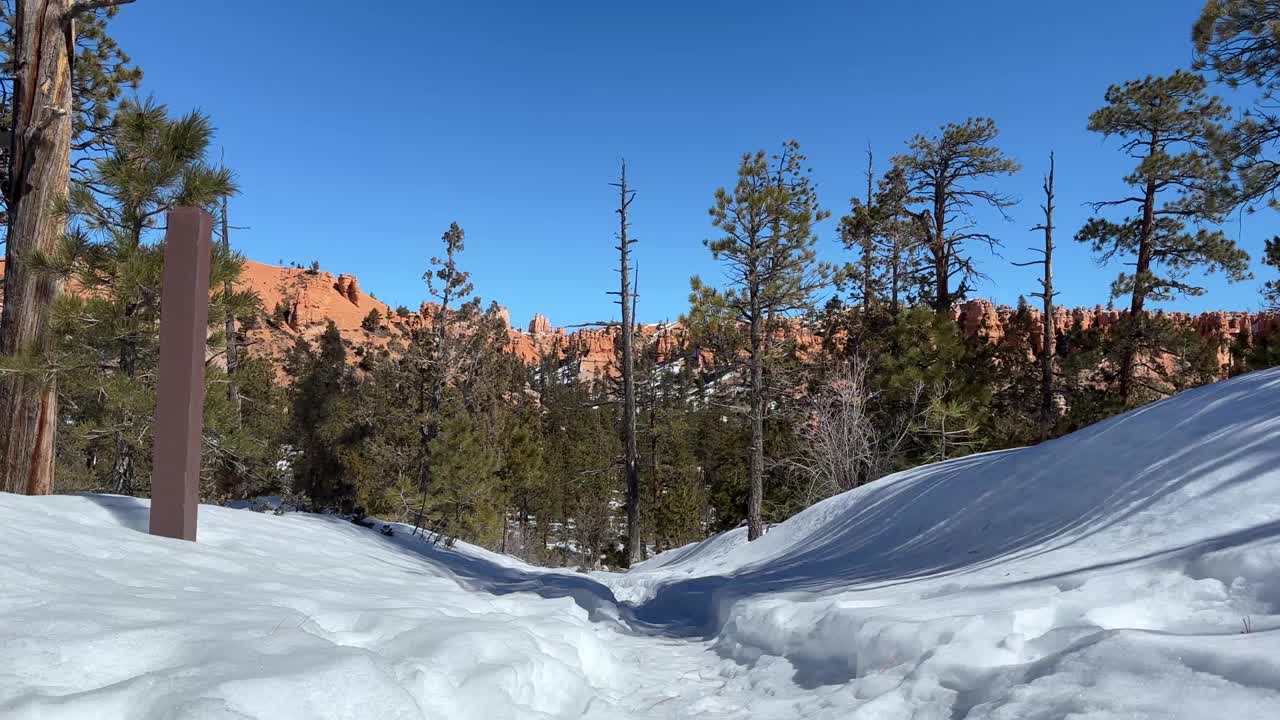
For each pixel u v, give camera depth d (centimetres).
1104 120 1806
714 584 969
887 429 1881
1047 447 719
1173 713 203
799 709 339
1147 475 525
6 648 215
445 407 2222
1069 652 261
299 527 734
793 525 1325
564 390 6750
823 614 455
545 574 1045
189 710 185
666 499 3309
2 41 1178
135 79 1454
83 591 293
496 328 2608
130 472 864
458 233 2191
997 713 246
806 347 2103
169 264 511
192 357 502
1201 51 1227
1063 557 459
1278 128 1192
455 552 1079
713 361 1994
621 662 451
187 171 737
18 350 731
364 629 336
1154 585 336
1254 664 205
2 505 452
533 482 3219
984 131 2114
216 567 424
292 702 207
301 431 2166
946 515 739
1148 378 1986
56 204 734
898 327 1919
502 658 305
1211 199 1302
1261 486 423
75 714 183
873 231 2277
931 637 334
